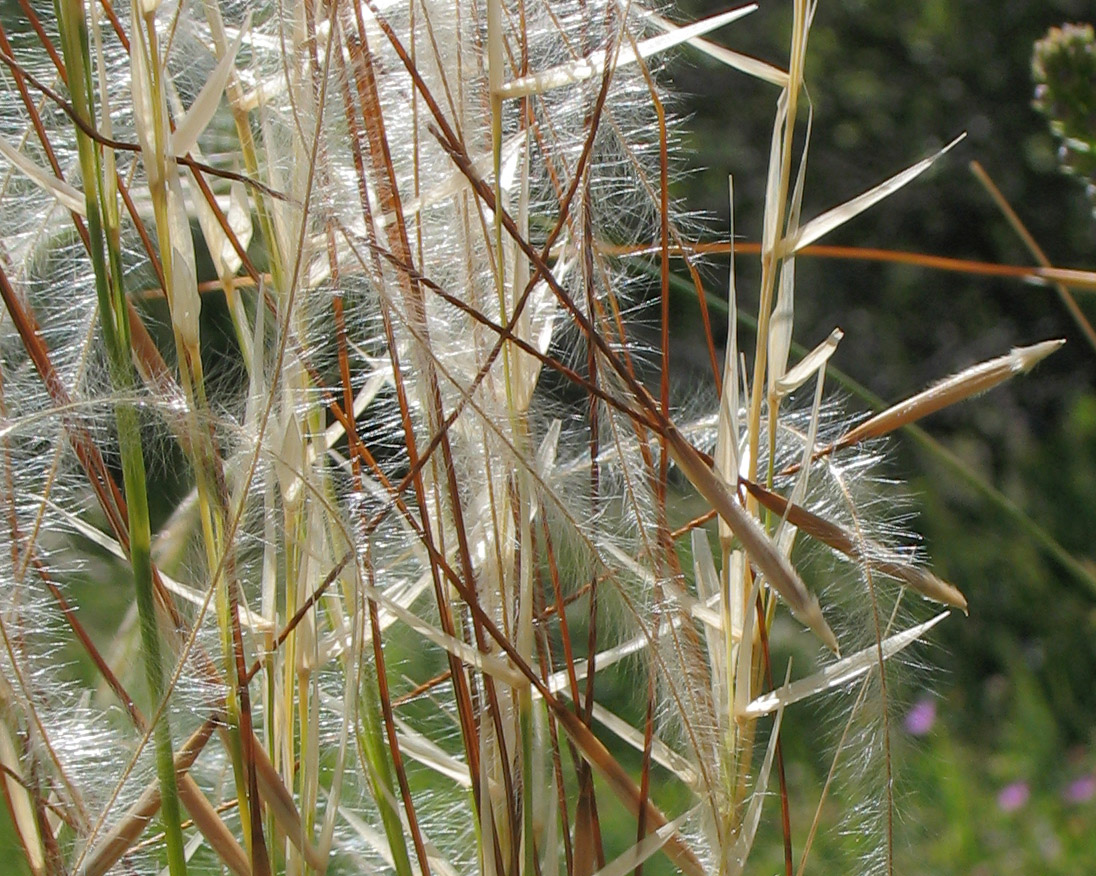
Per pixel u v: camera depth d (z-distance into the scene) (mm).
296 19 231
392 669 273
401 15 237
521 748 231
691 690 236
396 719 251
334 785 232
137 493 227
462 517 234
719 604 245
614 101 244
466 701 233
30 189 245
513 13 241
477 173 231
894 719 244
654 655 232
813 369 238
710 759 235
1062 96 282
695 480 227
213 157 247
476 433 234
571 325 247
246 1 235
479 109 236
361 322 239
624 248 248
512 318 228
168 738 228
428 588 249
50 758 232
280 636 231
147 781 237
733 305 240
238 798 231
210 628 236
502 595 232
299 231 231
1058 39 281
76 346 243
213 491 230
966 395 240
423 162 236
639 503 238
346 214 230
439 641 230
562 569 242
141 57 225
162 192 226
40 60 249
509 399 232
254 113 248
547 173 250
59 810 235
